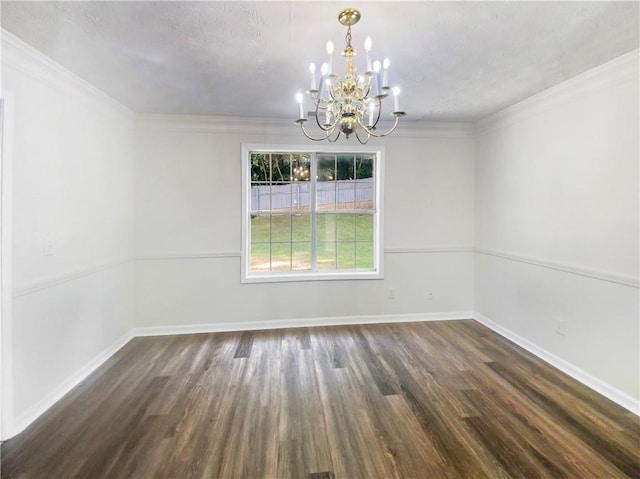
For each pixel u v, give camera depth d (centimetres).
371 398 238
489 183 382
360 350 322
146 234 363
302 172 402
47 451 186
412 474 170
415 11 174
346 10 172
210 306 378
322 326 392
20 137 206
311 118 366
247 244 386
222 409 226
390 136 399
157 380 265
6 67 196
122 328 337
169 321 371
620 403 230
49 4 166
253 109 338
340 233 410
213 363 296
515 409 225
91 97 280
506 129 351
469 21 183
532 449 187
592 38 202
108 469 173
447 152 407
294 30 192
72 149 256
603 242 244
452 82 270
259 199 396
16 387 203
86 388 253
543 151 301
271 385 257
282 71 247
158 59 228
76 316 262
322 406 229
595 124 249
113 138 316
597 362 249
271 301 388
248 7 170
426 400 236
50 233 232
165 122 361
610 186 238
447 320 412
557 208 285
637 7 172
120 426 208
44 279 226
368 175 412
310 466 175
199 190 371
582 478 167
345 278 398
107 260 307
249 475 170
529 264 320
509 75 256
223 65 237
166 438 197
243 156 377
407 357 306
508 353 315
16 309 203
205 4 167
